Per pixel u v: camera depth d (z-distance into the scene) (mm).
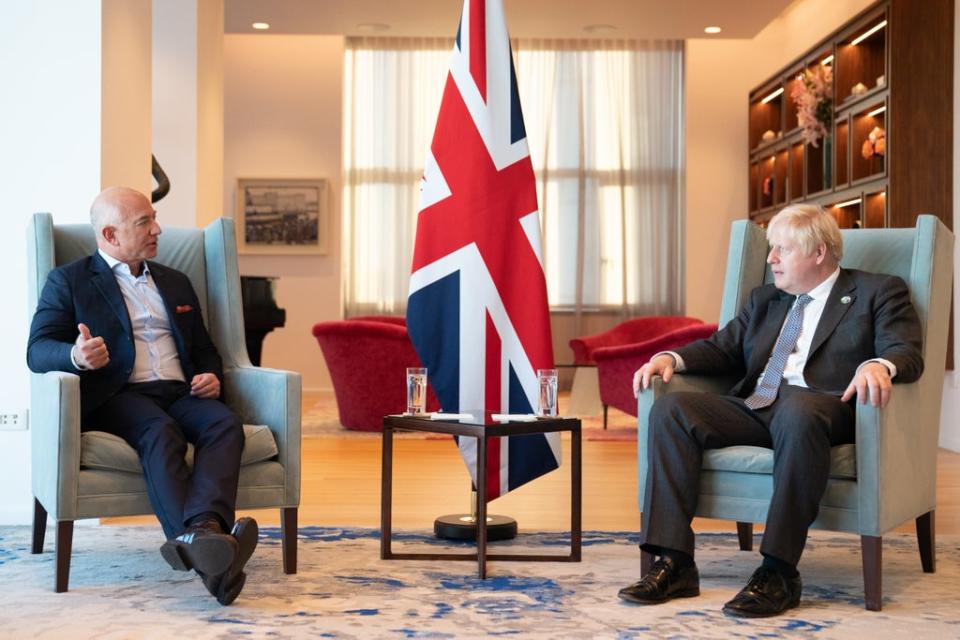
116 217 3076
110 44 3854
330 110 9977
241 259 9922
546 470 3484
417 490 4535
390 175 10070
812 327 2906
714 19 8062
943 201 6070
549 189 10219
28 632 2320
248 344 6773
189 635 2301
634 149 10125
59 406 2637
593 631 2346
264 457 2846
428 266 3438
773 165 9055
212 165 6746
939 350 3006
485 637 2295
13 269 3682
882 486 2549
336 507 4105
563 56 10188
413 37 10070
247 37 9953
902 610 2551
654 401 2824
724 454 2658
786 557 2512
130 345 3018
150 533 3488
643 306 10109
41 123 3740
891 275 3004
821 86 7363
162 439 2725
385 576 2887
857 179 6891
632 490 4605
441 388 3410
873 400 2539
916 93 6117
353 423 6875
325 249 9914
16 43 3748
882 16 6465
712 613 2508
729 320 3143
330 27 8305
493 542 3416
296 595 2664
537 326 3416
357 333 6699
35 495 3127
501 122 3484
